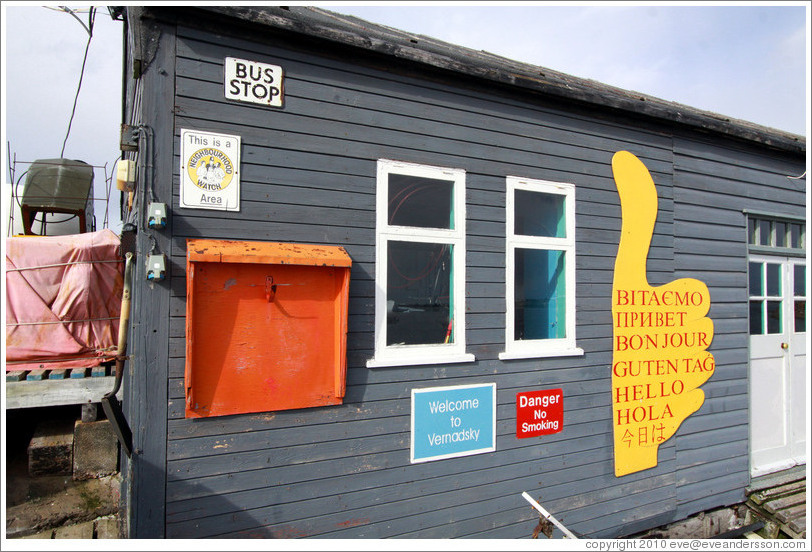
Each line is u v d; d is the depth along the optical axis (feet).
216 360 8.99
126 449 8.67
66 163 25.95
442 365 11.24
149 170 8.82
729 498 15.10
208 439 9.09
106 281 15.06
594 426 13.02
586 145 13.33
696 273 14.96
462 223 11.63
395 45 10.55
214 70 9.40
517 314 12.83
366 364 10.43
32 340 14.01
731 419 15.34
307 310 9.70
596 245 13.34
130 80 14.89
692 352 14.67
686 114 14.34
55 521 11.27
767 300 16.80
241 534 9.30
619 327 13.53
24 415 15.07
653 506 13.75
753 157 16.35
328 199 10.27
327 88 10.35
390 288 11.16
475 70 11.44
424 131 11.28
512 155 12.30
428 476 10.98
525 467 12.08
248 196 9.59
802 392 17.29
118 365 8.80
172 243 8.95
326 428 10.03
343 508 10.14
